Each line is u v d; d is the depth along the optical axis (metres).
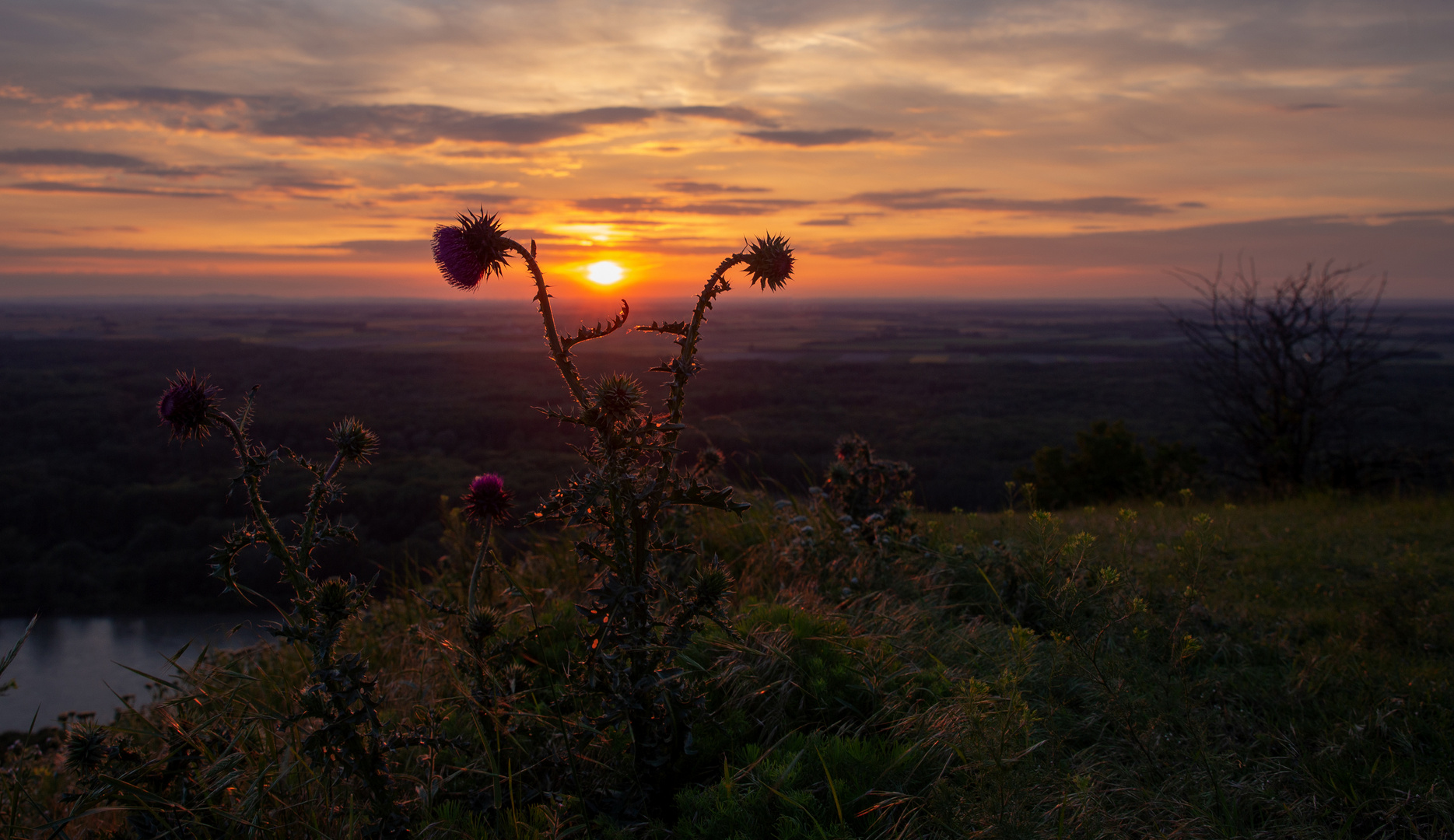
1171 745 2.79
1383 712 3.02
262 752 2.63
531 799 2.42
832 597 4.04
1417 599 4.54
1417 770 2.67
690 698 2.50
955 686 2.89
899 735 2.62
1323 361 13.38
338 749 2.09
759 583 4.33
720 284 2.28
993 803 2.12
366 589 2.06
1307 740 2.92
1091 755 2.71
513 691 2.58
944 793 2.20
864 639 3.21
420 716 2.78
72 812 2.27
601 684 2.28
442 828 2.21
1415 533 6.57
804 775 2.34
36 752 3.25
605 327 2.21
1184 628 3.88
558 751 2.56
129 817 2.25
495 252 2.14
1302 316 13.63
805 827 2.09
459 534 4.92
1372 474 12.63
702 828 2.11
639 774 2.46
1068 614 3.30
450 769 2.59
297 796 2.44
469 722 2.78
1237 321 14.10
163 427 1.90
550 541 5.39
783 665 3.00
